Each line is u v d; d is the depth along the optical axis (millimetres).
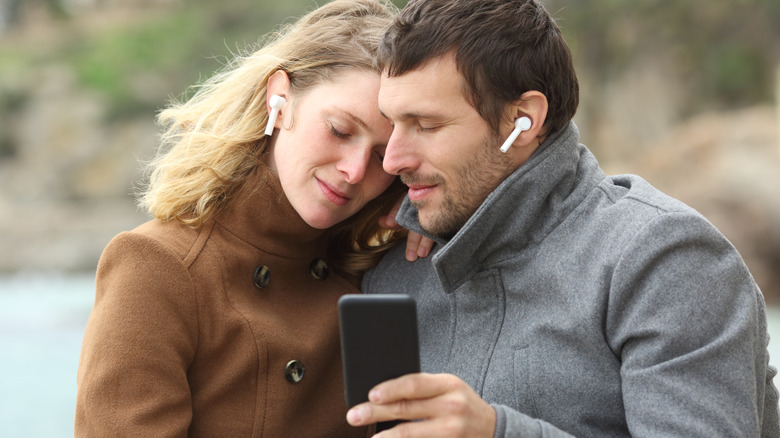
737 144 19234
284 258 2279
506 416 1634
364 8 2320
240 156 2203
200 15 39938
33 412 8156
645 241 1842
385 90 1954
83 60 38844
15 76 37094
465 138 1937
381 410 1536
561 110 2012
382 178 2164
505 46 1917
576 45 30281
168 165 2236
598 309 1884
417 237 2340
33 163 35125
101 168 34719
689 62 29000
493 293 2066
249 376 2115
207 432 2082
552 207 2031
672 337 1777
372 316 1542
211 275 2117
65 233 30625
